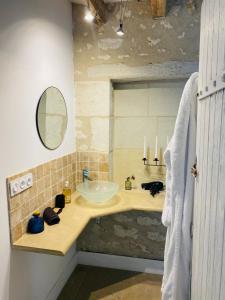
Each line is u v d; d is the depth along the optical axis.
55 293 2.04
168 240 1.58
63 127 2.08
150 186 2.34
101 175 2.35
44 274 1.85
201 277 1.05
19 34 1.44
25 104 1.52
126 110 2.41
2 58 1.30
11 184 1.39
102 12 2.03
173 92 2.30
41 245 1.40
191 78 1.37
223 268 0.72
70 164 2.25
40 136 1.69
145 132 2.40
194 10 2.01
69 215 1.81
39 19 1.66
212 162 0.91
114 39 2.17
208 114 1.01
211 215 0.89
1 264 1.34
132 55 2.15
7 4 1.33
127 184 2.41
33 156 1.62
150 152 2.40
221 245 0.75
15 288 1.47
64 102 2.08
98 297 2.07
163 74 2.12
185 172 1.41
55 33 1.89
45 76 1.75
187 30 2.04
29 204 1.58
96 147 2.33
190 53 2.06
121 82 2.38
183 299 1.45
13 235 1.42
